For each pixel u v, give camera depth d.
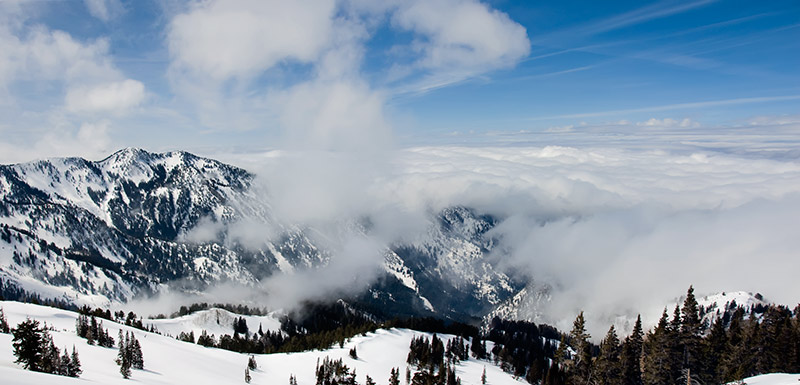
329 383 137.50
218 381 125.25
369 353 183.75
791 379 69.88
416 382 123.31
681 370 84.69
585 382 94.25
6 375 50.06
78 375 79.81
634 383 90.88
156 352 141.50
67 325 171.12
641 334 93.50
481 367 177.62
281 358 175.88
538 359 184.50
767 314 100.81
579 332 98.12
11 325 151.75
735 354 89.06
